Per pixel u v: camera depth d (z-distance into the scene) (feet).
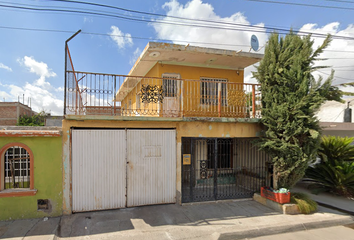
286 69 19.99
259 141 21.72
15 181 17.30
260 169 24.08
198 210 19.16
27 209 16.46
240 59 26.84
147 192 19.30
